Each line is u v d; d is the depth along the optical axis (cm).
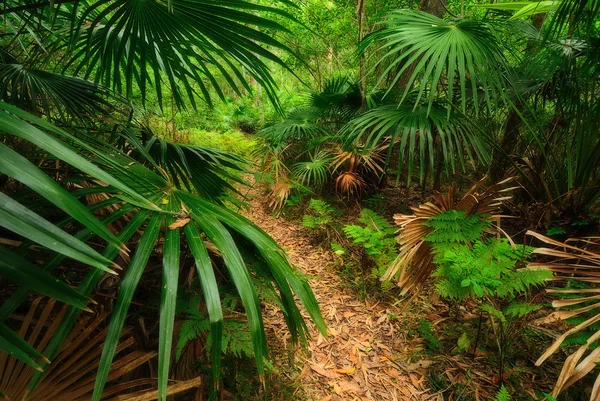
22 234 45
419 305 206
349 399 146
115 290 129
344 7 465
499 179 311
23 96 137
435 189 345
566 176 234
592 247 174
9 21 176
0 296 130
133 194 63
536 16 293
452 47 174
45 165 133
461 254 144
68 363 85
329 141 370
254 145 525
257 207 381
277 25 121
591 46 197
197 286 137
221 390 124
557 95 240
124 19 122
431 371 159
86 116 150
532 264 115
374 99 318
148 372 114
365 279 234
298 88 858
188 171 158
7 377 80
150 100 498
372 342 180
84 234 75
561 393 140
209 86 800
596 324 120
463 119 217
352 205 354
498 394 130
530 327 167
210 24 121
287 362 163
